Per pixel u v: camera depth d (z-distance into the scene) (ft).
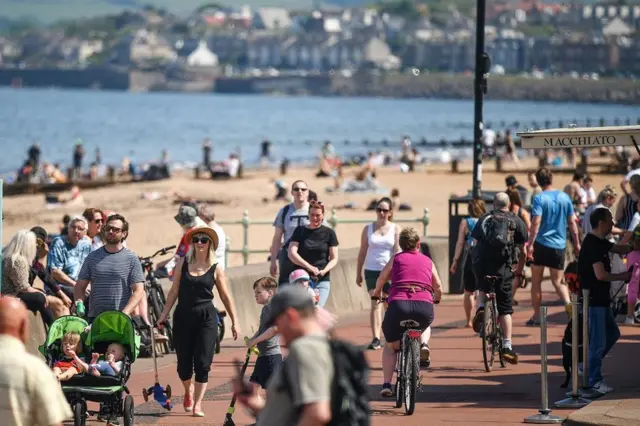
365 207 407.44
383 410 113.29
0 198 115.85
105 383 102.89
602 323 118.42
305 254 138.41
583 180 238.07
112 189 490.08
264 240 315.78
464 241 164.35
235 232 328.29
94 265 115.03
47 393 67.92
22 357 68.03
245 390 71.92
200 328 114.42
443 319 174.50
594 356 118.01
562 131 110.83
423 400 119.14
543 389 108.68
